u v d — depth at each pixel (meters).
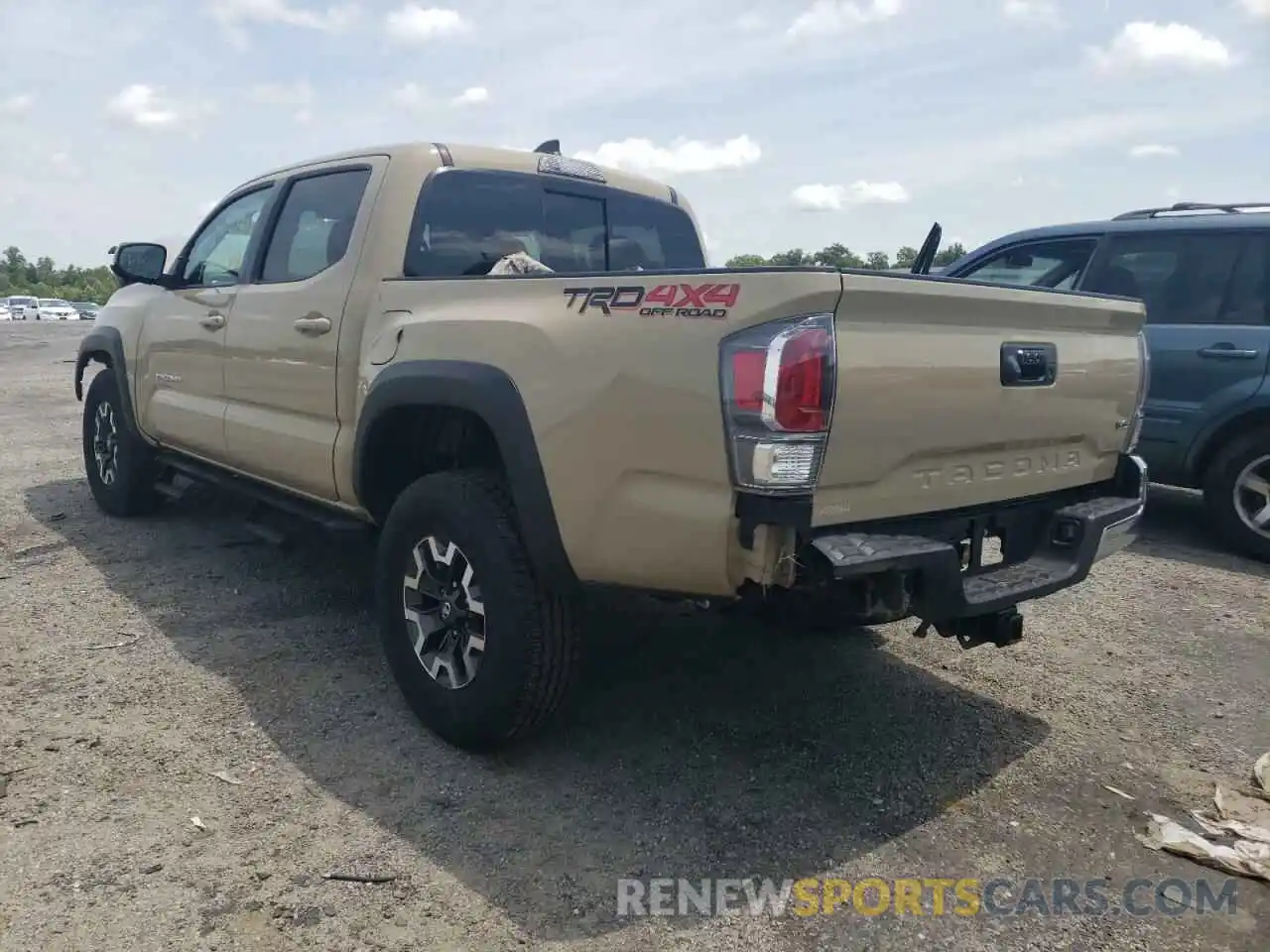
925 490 2.81
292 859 2.65
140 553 5.34
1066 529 3.21
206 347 4.77
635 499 2.70
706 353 2.53
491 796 2.98
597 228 4.44
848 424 2.51
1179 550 5.89
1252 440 5.62
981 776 3.20
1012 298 2.94
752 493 2.48
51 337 30.41
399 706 3.57
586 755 3.25
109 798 2.92
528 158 4.22
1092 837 2.87
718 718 3.54
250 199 4.84
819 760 3.27
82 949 2.28
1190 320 5.90
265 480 4.49
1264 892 2.63
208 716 3.46
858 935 2.41
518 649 2.98
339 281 3.84
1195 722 3.63
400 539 3.36
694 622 4.46
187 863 2.62
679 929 2.41
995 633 2.98
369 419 3.48
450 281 3.35
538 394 2.88
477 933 2.38
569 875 2.61
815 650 4.21
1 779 2.99
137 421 5.66
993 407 2.94
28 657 3.92
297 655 4.00
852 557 2.46
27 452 8.41
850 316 2.51
